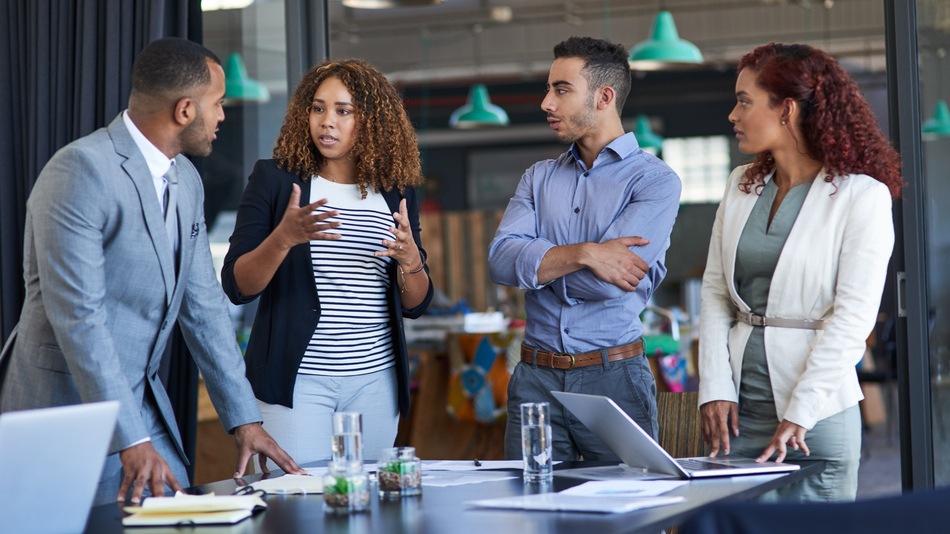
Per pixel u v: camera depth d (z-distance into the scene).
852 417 2.46
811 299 2.50
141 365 2.43
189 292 2.52
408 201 2.90
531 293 2.83
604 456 2.73
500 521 1.71
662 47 7.62
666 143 14.58
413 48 13.41
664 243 2.81
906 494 1.31
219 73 2.41
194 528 1.76
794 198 2.56
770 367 2.53
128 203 2.30
